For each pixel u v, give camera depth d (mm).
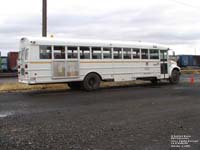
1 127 8312
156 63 21234
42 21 20547
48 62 16703
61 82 17125
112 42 18984
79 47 17656
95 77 18203
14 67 43406
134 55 19984
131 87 19984
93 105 12156
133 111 10602
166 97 14430
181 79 28234
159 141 6715
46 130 7879
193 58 58094
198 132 7473
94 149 6180
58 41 16984
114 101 13266
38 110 11102
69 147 6332
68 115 10008
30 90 18375
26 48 16500
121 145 6434
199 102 12688
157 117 9461
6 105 12367
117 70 19172
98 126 8266
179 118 9258
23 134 7484
